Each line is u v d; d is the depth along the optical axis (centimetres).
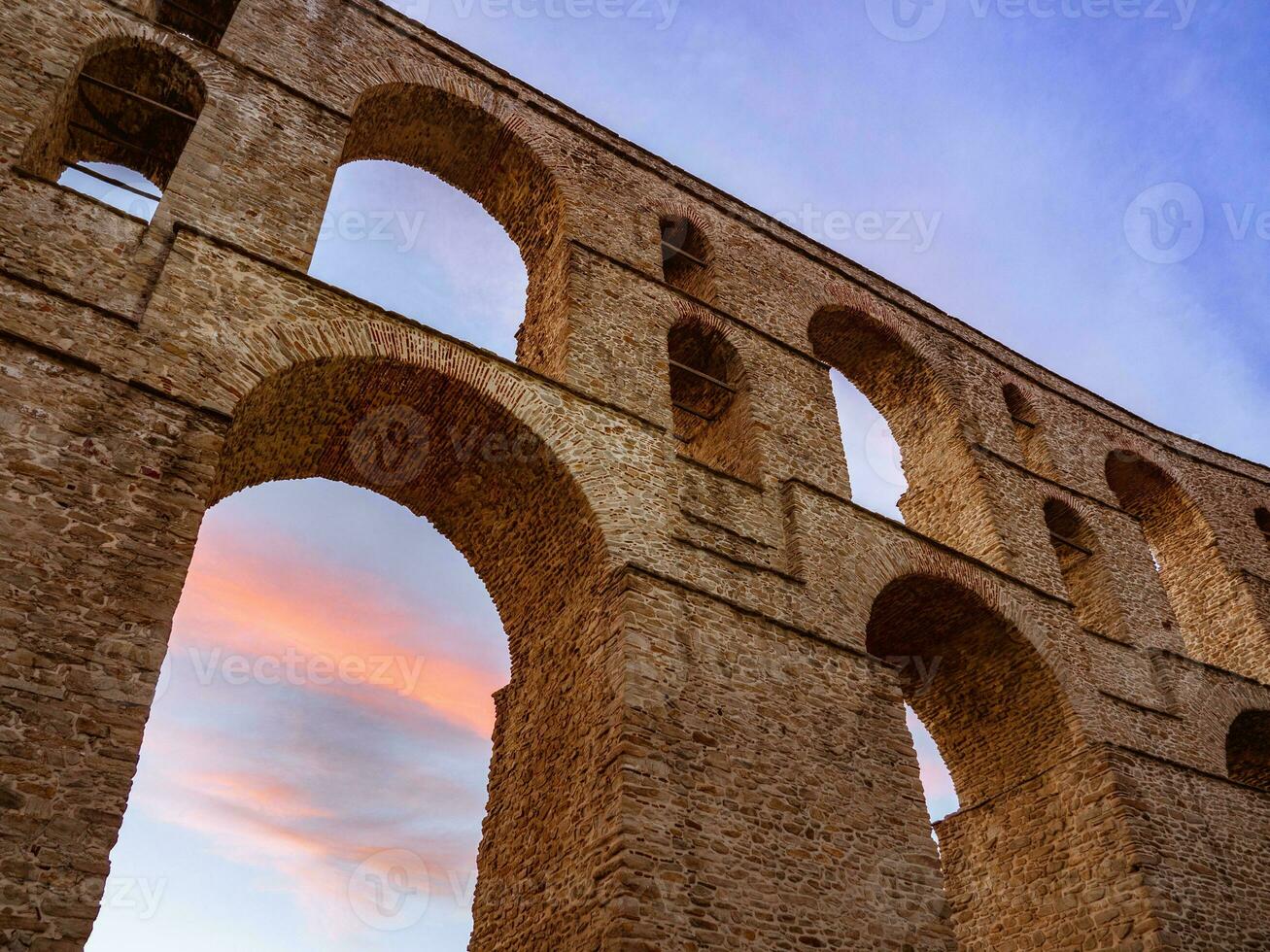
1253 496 3056
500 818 1534
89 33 1612
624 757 1255
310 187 1666
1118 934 1661
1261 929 1741
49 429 1132
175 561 1123
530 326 1997
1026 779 1923
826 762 1442
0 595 1005
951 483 2334
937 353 2531
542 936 1285
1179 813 1819
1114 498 2608
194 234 1409
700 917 1178
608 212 2117
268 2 1922
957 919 1948
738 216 2398
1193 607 2784
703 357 2127
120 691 1013
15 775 920
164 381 1251
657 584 1449
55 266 1298
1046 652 1927
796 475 1873
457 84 2077
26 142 1412
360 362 1445
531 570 1648
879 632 2044
